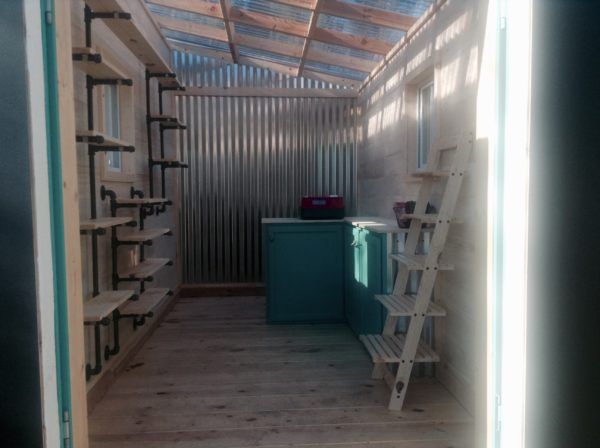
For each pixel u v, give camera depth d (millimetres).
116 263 3447
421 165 4102
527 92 1806
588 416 1858
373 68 5316
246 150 6227
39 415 1586
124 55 3814
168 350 4211
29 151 1544
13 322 1566
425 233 3566
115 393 3320
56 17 1656
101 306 2744
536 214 1815
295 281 4973
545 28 1799
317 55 5289
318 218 5102
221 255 6270
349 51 5148
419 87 4121
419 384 3414
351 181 6297
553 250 1823
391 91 4664
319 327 4898
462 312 3045
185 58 6117
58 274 1678
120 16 3016
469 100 2939
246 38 5250
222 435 2746
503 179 1930
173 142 5898
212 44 5758
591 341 1846
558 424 1848
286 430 2799
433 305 3314
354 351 4160
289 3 3924
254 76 6176
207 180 6203
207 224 6238
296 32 4539
